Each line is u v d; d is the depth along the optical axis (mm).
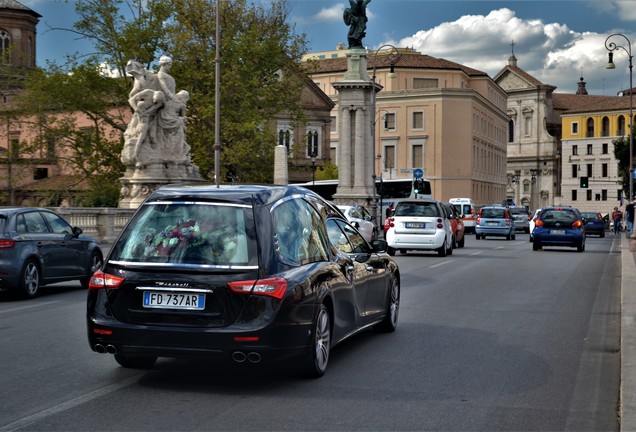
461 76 106750
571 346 10336
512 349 10023
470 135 101875
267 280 7473
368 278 9844
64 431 6207
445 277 20219
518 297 15867
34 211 16625
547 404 7211
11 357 9297
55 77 54125
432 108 101500
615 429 6402
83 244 17766
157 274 7594
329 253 8836
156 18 55250
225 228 7691
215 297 7461
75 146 55781
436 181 101375
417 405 7094
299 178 90688
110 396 7355
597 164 139375
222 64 54375
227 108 53156
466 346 10172
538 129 151875
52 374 8320
